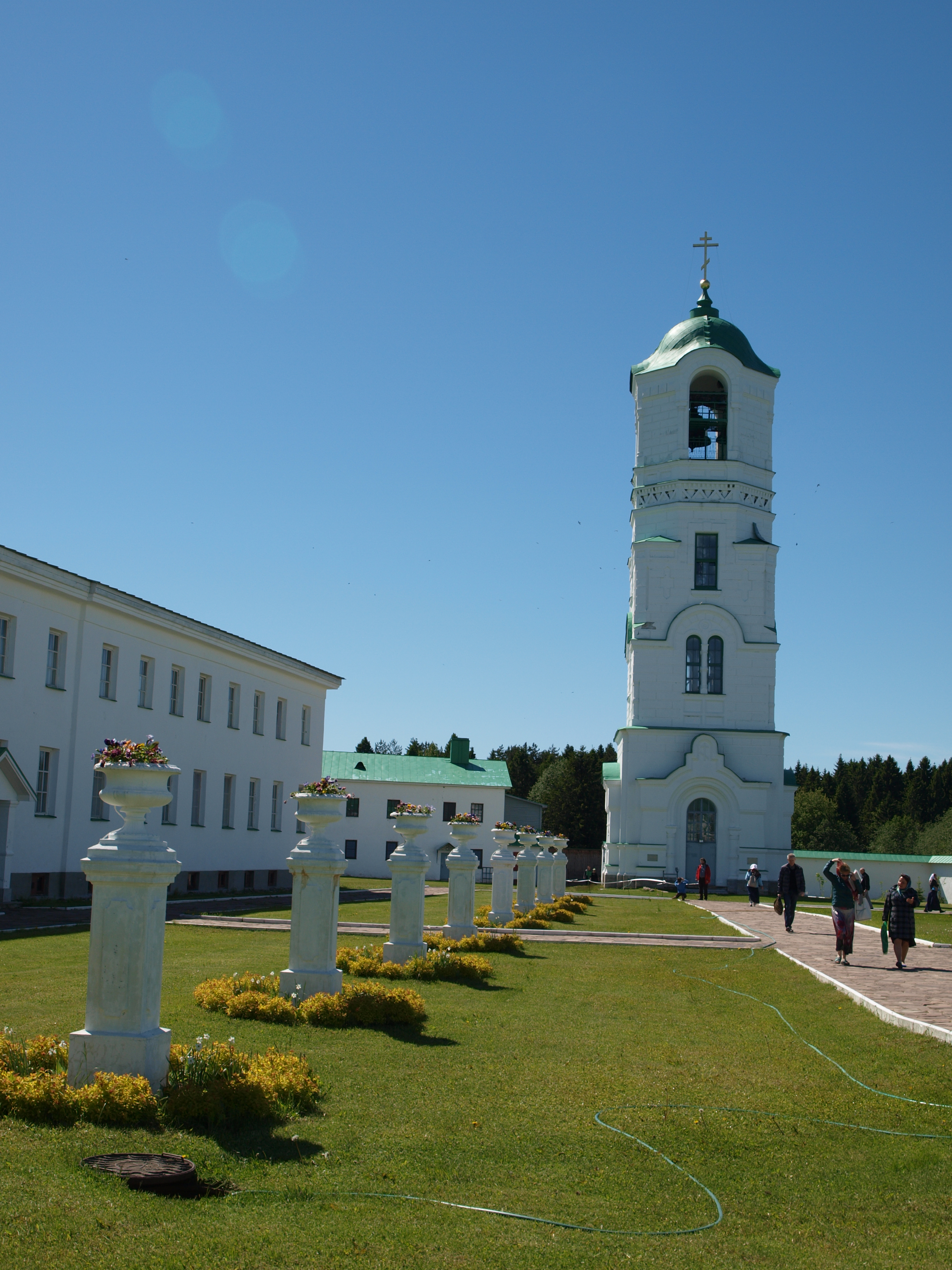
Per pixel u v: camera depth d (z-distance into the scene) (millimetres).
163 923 9023
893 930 20891
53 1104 8008
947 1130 9383
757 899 45750
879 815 129375
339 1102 9305
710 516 61875
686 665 61031
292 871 14148
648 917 37344
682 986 18312
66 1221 6164
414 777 83312
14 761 31375
